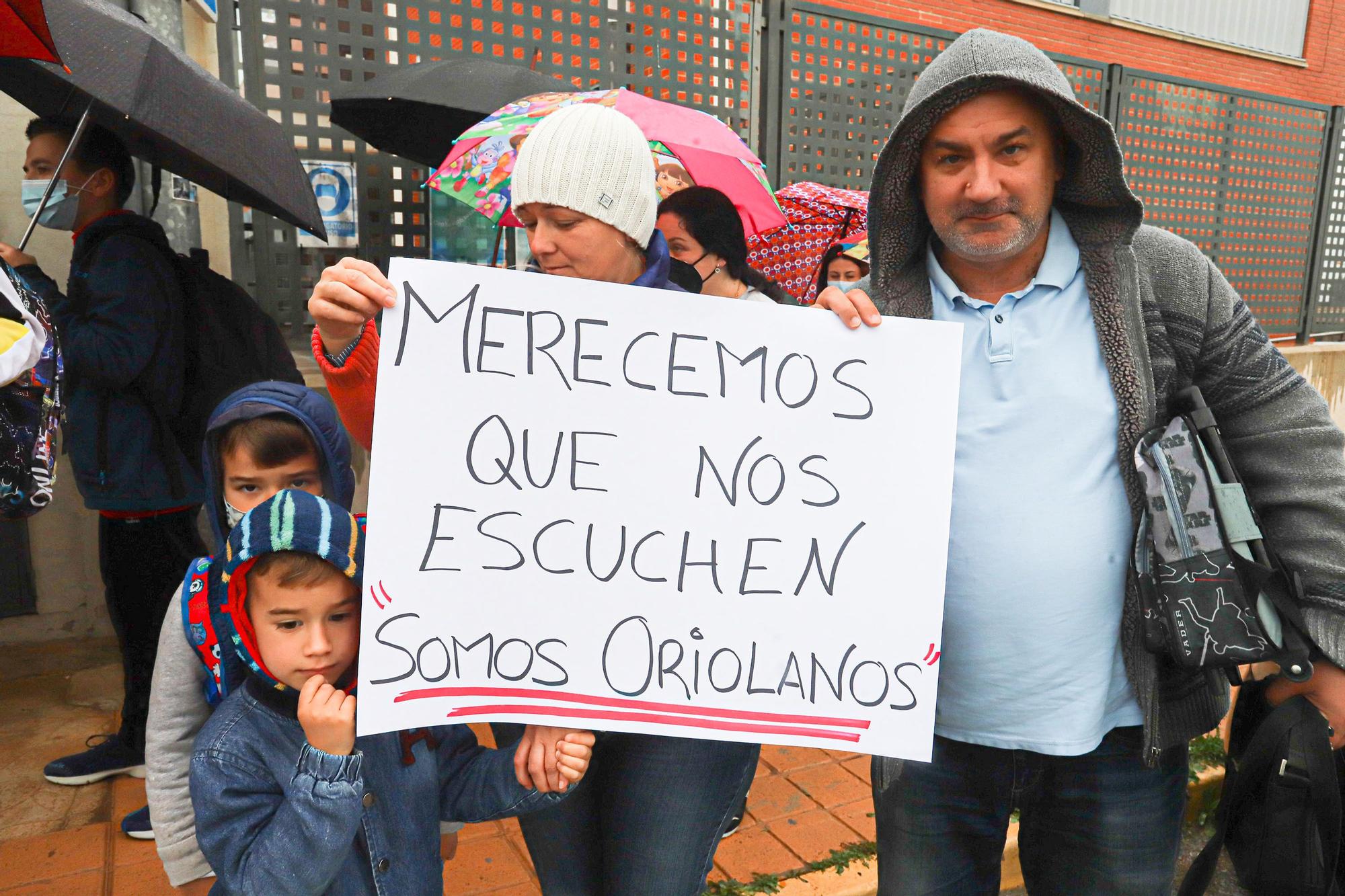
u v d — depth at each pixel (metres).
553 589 1.30
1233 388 1.42
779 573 1.35
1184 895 1.80
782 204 4.07
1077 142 1.32
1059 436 1.40
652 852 1.51
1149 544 1.36
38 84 2.85
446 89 3.19
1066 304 1.43
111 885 2.28
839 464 1.36
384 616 1.22
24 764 2.82
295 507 1.21
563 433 1.31
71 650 3.58
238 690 1.31
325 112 3.46
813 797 2.83
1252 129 6.57
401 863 1.37
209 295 2.64
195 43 4.01
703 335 1.34
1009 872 2.61
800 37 4.44
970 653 1.46
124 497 2.52
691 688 1.34
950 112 1.33
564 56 3.89
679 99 4.19
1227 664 1.32
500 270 1.28
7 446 1.80
